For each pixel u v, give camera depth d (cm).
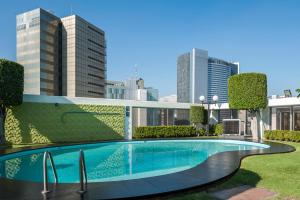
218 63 11006
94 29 10588
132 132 2552
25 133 1969
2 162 1201
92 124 2273
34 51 8825
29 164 1167
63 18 9744
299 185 704
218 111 3053
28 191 574
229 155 1136
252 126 2527
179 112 2928
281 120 2433
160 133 2561
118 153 1606
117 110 2420
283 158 1123
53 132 2088
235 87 2361
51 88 9119
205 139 2231
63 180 880
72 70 9488
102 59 11031
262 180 755
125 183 641
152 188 600
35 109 2019
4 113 1811
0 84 1662
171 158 1424
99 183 639
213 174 751
